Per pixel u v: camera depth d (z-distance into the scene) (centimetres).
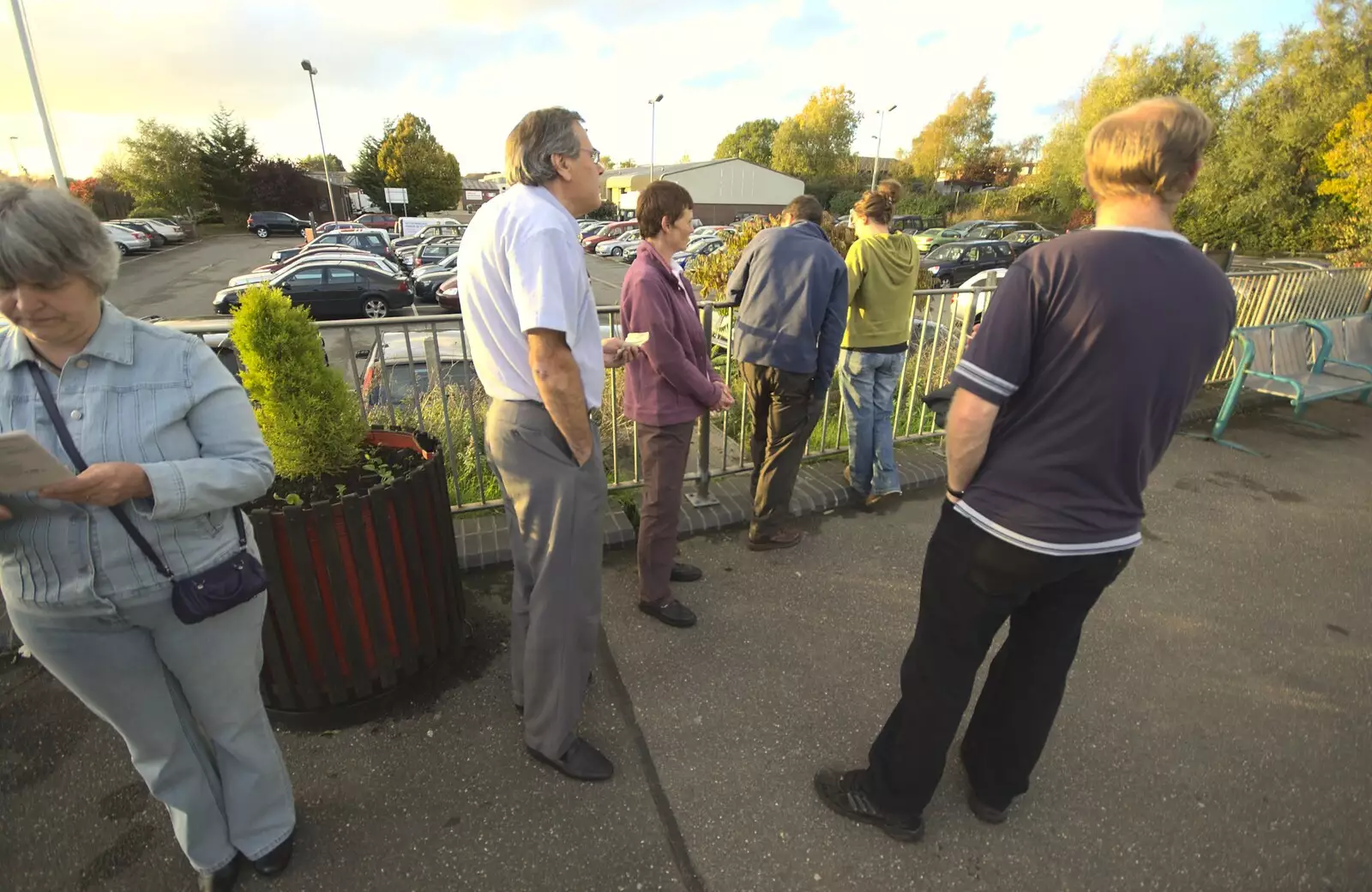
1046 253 141
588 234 3344
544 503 183
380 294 1452
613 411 374
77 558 132
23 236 108
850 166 5878
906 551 351
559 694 201
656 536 275
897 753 183
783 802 204
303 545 205
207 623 150
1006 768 190
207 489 135
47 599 133
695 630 284
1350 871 186
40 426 127
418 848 188
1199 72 2167
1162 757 224
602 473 194
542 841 190
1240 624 296
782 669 262
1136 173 135
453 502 366
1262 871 186
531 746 213
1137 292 132
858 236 362
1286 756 226
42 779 210
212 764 172
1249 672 266
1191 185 136
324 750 221
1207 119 131
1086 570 155
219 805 172
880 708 243
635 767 216
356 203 5519
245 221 5016
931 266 1950
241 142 4953
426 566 241
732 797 205
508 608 297
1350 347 561
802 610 299
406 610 237
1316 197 1681
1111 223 141
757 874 182
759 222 725
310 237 3077
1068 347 138
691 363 254
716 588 315
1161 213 139
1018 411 150
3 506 126
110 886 178
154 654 152
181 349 139
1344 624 298
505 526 345
